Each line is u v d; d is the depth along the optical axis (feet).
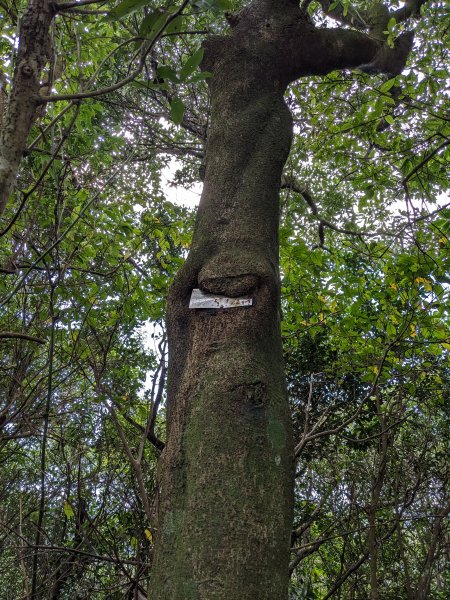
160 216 16.58
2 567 16.62
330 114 19.22
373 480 16.99
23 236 11.88
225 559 5.11
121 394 15.08
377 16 15.57
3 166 5.93
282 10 10.85
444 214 15.44
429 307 15.76
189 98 23.07
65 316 13.43
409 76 15.79
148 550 12.49
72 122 7.90
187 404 6.28
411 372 17.13
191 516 5.41
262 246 7.59
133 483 13.82
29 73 6.21
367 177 17.74
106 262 16.08
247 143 8.83
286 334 17.53
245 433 5.87
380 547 18.49
